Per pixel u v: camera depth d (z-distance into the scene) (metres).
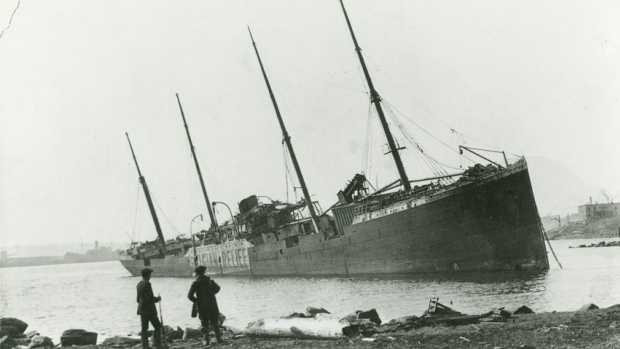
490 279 32.31
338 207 46.38
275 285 42.84
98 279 89.81
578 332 11.05
